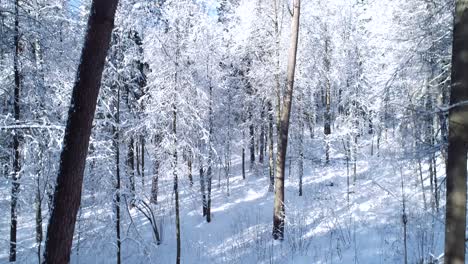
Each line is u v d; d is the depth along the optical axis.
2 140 10.45
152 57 12.43
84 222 12.20
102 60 3.95
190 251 14.28
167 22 12.40
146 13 11.73
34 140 9.81
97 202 11.66
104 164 11.23
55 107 10.82
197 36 14.32
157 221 17.64
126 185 12.24
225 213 19.02
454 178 5.43
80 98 3.87
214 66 17.00
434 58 9.33
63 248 3.80
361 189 18.53
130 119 12.15
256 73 19.67
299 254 11.38
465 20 5.39
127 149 12.59
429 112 6.57
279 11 16.56
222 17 21.67
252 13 17.08
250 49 18.41
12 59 10.94
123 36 11.24
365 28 22.16
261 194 21.91
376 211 14.31
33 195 11.66
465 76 5.38
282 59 17.56
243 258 12.02
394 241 10.69
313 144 26.20
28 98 10.93
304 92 21.25
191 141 13.02
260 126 27.05
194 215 18.66
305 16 18.70
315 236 12.76
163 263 13.58
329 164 24.53
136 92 13.21
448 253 5.48
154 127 12.68
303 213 16.06
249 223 16.59
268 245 12.62
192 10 13.52
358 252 10.72
